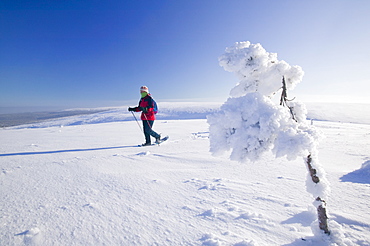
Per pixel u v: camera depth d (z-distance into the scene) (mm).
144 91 5242
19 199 1835
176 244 1211
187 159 3379
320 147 4312
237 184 2158
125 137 6996
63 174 2584
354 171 2457
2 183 2252
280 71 1239
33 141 6043
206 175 2520
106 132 8844
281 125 1119
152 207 1688
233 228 1352
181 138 6289
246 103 1147
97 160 3354
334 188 1964
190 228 1373
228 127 1186
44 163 3150
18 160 3377
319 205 1137
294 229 1304
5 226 1397
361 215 1442
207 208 1646
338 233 1129
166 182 2283
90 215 1557
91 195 1932
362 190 1885
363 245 1116
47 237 1282
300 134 1027
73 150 4422
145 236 1294
